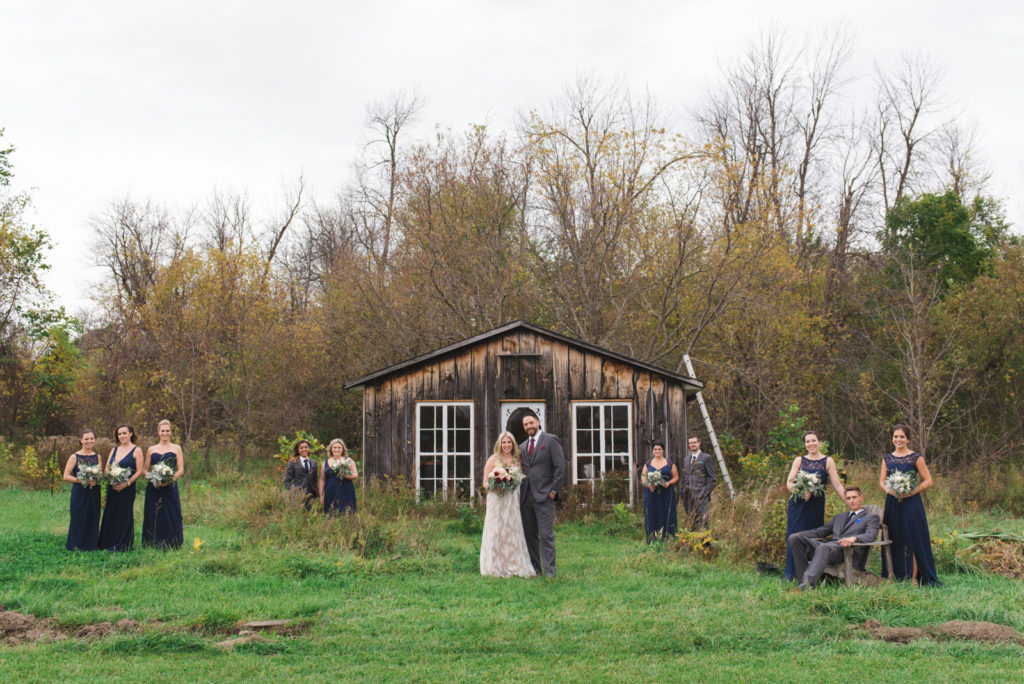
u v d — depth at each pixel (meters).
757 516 10.55
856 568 8.85
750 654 6.39
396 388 16.59
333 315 28.38
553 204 25.02
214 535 11.68
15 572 8.95
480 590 8.57
